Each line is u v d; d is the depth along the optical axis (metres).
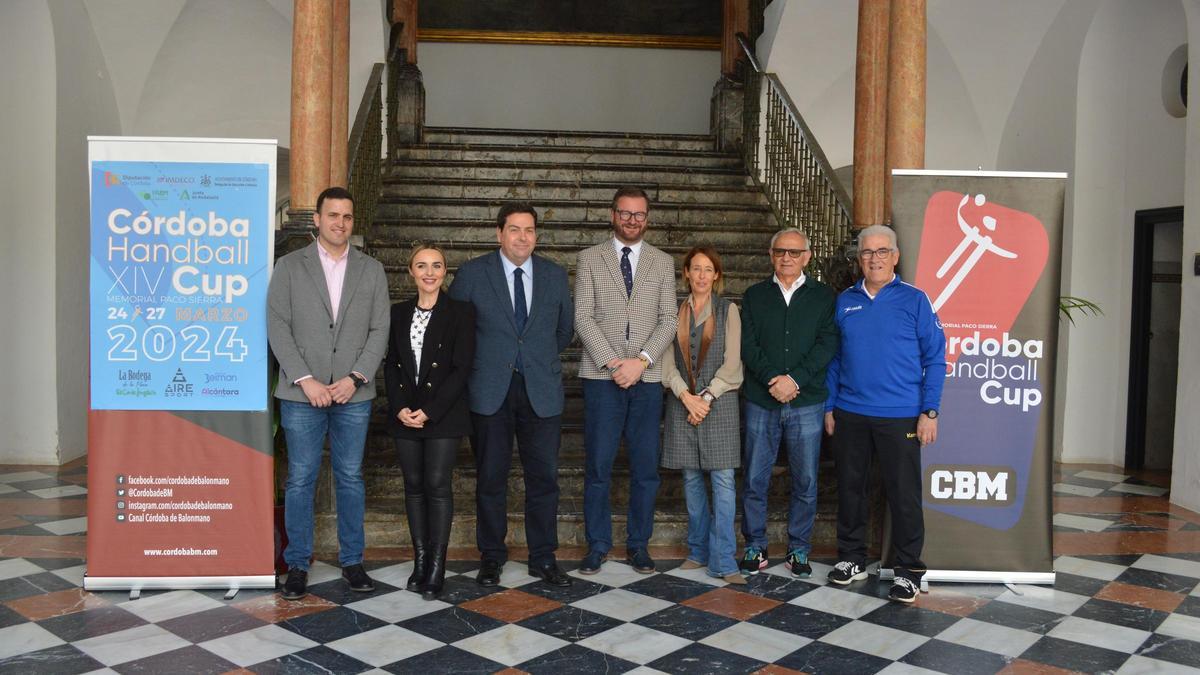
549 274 4.33
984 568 4.40
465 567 4.52
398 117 9.06
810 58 8.89
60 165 6.84
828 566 4.64
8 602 3.95
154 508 4.10
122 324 4.08
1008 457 4.41
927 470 4.41
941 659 3.47
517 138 9.42
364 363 4.05
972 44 8.35
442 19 10.88
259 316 4.12
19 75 6.73
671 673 3.30
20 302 6.80
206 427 4.11
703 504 4.54
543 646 3.53
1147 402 7.52
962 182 4.39
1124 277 7.64
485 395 4.21
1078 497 6.41
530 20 10.93
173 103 8.36
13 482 6.26
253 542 4.13
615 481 5.12
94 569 4.07
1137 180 7.51
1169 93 7.18
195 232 4.09
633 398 4.41
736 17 9.55
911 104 4.98
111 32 7.50
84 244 7.23
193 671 3.25
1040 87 8.09
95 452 4.08
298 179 4.91
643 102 11.07
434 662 3.36
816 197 6.93
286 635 3.60
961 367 4.41
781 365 4.32
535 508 4.33
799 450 4.39
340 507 4.19
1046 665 3.43
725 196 8.41
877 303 4.25
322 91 4.92
